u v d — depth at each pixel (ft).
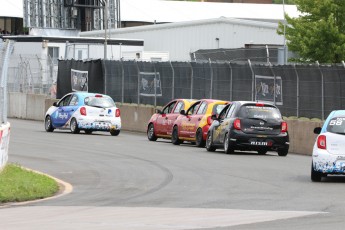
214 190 99.14
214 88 207.21
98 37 383.86
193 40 352.08
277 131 156.25
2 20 464.24
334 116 110.73
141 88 239.30
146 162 135.95
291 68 179.11
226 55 284.20
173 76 224.94
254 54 278.05
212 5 510.99
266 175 117.60
